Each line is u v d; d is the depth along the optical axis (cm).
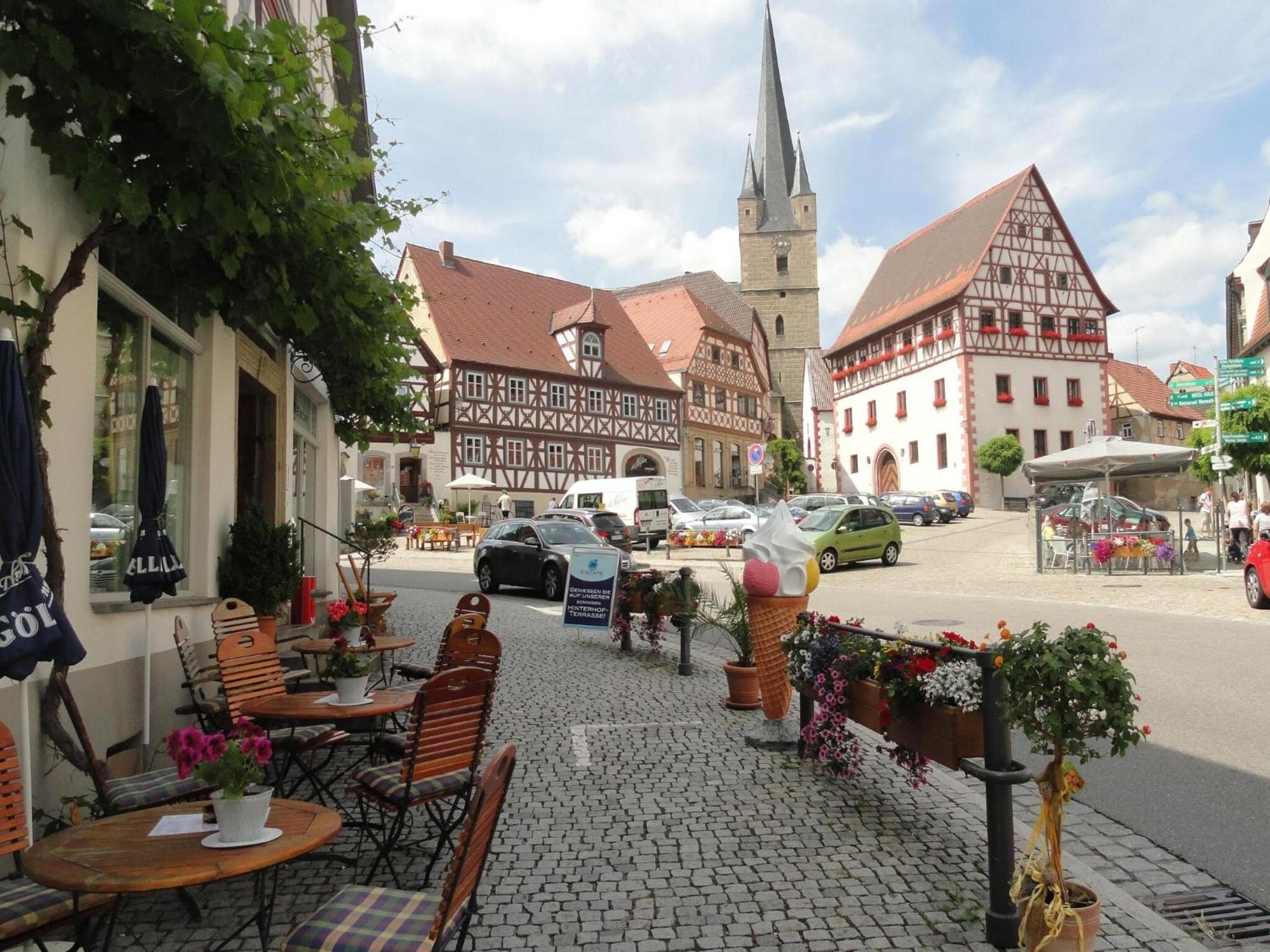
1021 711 386
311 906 450
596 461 5009
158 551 598
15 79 476
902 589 1991
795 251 8669
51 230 511
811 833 548
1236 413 2445
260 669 641
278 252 591
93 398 566
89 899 362
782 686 758
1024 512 4800
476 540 3691
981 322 5162
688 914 439
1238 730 772
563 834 547
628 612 1247
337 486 1664
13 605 370
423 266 4806
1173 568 2133
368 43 534
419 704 455
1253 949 409
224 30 441
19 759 428
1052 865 387
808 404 7581
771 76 8825
